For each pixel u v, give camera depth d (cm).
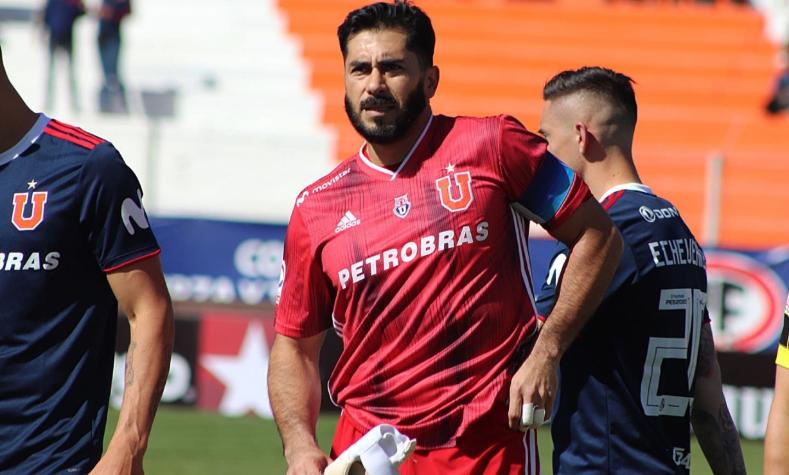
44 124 1170
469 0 6769
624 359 1297
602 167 1374
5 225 1144
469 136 1223
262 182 4997
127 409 1152
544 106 1417
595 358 1302
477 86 6231
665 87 6294
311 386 1290
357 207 1229
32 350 1150
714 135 5944
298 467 1212
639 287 1301
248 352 3516
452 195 1204
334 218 1237
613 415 1293
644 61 6475
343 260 1223
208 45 6512
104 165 1156
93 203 1153
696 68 6431
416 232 1202
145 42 6512
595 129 1370
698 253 1368
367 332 1222
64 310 1158
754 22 6719
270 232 3728
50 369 1152
